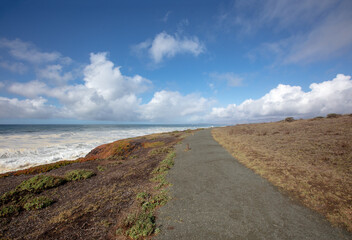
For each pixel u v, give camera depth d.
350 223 3.87
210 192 5.93
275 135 17.45
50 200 6.49
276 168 7.78
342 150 9.05
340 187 5.52
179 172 8.52
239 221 4.17
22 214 5.62
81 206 5.76
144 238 3.80
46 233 4.38
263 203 4.99
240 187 6.20
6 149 20.00
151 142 22.33
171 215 4.64
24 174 10.96
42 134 40.03
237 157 10.55
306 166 7.61
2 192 7.61
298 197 5.23
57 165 12.61
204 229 3.94
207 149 14.21
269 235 3.62
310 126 20.67
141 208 5.16
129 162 12.78
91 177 9.50
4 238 4.31
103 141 29.86
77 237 4.11
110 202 5.83
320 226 3.87
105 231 4.26
